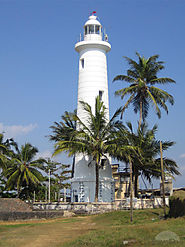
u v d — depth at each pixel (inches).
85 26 1891.0
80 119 1760.6
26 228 1043.3
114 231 846.5
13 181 1943.9
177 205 1133.7
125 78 1812.3
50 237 842.8
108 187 1691.7
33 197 2199.8
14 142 2032.5
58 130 1669.5
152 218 1186.6
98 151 1582.2
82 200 1658.5
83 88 1795.0
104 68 1831.9
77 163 1718.8
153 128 1752.0
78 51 1881.2
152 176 1715.1
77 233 897.5
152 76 1802.4
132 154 1653.5
